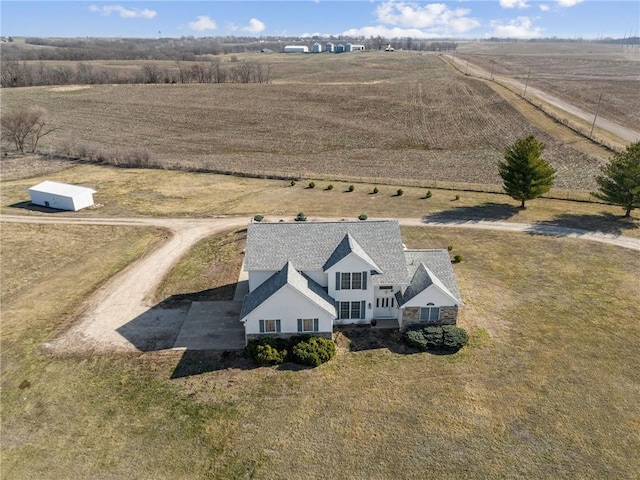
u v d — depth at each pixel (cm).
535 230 5350
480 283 4219
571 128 9850
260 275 3572
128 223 5816
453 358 3256
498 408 2817
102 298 4103
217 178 7656
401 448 2559
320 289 3525
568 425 2686
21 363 3275
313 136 10425
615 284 4162
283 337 3400
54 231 5584
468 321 3659
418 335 3375
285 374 3120
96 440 2633
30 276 4550
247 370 3162
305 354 3180
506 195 6625
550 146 8888
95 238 5400
